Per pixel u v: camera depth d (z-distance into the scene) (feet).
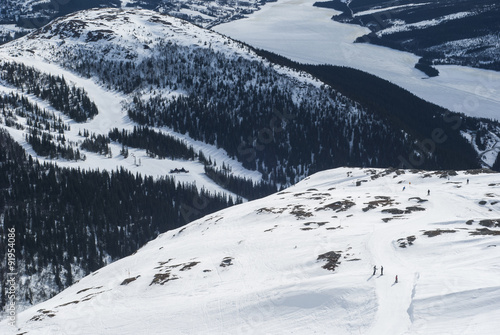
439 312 155.12
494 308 148.97
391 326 155.22
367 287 184.44
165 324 198.70
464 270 184.34
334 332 162.91
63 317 231.71
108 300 244.01
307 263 233.14
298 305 187.93
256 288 214.90
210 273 249.75
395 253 223.71
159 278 254.68
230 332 182.29
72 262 467.93
